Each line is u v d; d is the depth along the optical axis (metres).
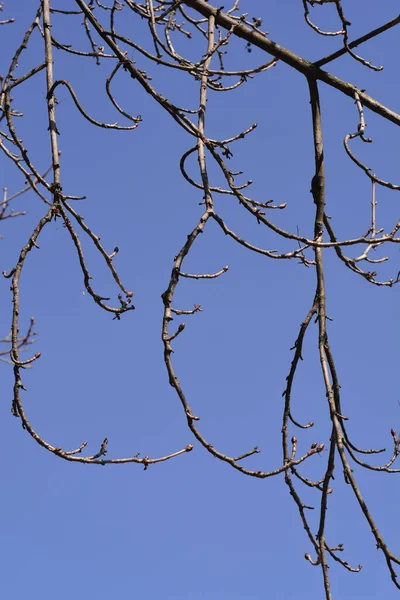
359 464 7.64
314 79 8.98
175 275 7.11
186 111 7.84
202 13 8.84
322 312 8.10
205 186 7.51
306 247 7.52
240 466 7.05
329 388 7.72
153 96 7.87
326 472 7.66
